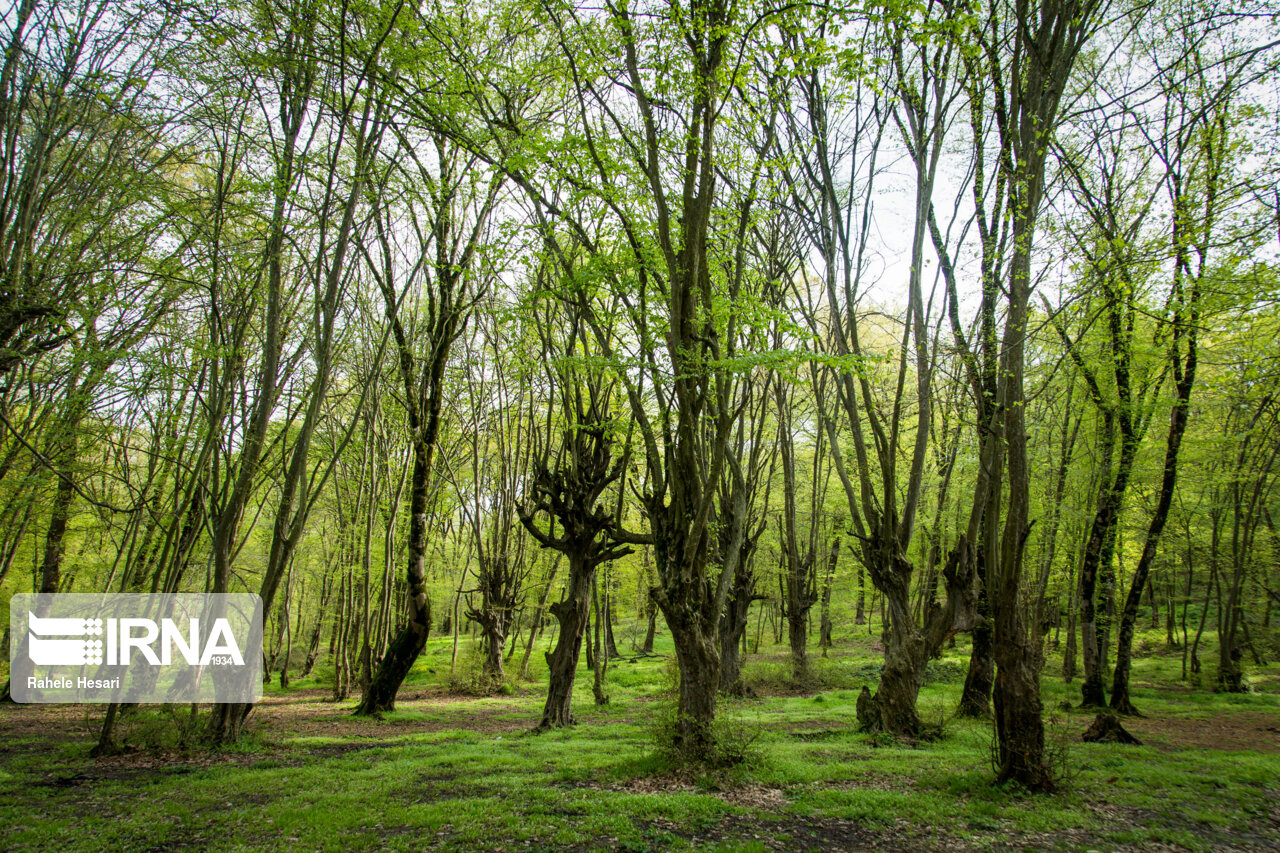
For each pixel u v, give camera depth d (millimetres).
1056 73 9789
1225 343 13688
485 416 23672
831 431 14617
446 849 6691
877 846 6844
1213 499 21859
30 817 7750
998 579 9578
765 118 10883
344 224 12141
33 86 9406
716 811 7879
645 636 40312
